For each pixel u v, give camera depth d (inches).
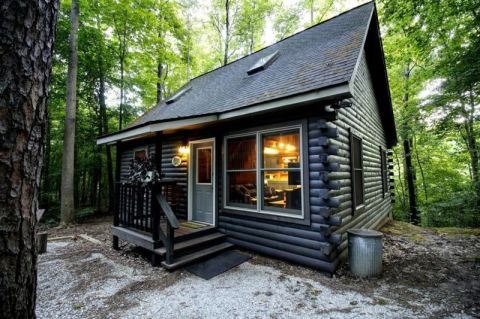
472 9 241.4
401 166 529.0
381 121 328.5
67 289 125.0
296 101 140.2
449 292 120.3
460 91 270.1
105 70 416.5
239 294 119.6
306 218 152.1
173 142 256.1
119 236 187.8
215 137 209.8
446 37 296.2
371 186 250.1
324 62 171.9
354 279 136.1
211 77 348.8
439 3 247.3
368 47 243.4
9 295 40.2
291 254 159.0
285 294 119.4
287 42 283.3
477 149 328.8
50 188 406.6
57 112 412.2
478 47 231.5
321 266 144.6
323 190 144.9
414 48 317.1
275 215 166.7
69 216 300.4
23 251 42.6
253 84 212.8
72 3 314.7
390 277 138.3
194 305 109.5
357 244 140.8
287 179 168.1
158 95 510.6
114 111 449.1
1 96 39.2
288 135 168.9
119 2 381.4
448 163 407.8
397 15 269.6
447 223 325.4
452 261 163.9
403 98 427.8
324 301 112.5
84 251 190.9
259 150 179.0
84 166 419.5
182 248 161.6
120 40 422.0
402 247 198.2
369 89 264.8
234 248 190.9
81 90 417.4
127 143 328.5
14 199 41.0
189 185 232.8
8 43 40.0
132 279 137.4
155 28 434.9
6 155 39.8
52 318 99.2
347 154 182.4
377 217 267.9
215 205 206.7
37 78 44.3
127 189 195.8
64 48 374.9
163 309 106.3
